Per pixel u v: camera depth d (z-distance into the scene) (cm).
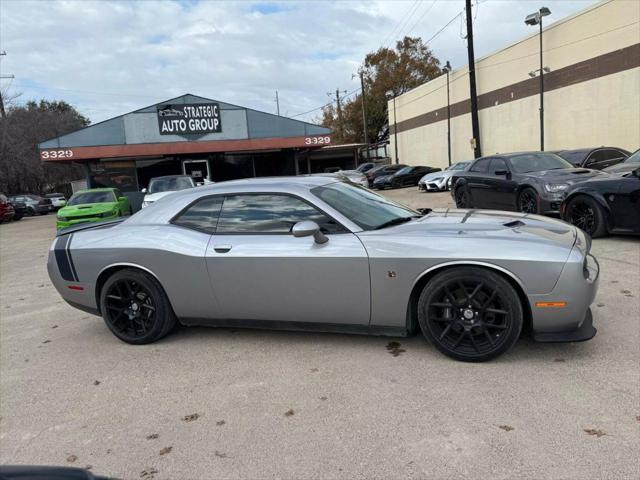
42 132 4147
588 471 232
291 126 2348
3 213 2544
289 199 400
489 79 2642
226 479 246
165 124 2228
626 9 1716
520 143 2414
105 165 2286
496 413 287
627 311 438
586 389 306
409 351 383
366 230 381
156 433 294
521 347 376
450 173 2252
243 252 395
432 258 349
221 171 2456
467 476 234
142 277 427
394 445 263
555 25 2072
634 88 1722
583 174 922
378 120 5281
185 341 445
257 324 416
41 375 395
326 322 392
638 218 693
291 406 313
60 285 463
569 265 326
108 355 427
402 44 5088
